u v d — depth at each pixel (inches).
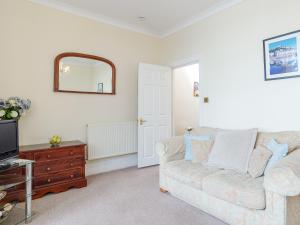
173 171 93.3
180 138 111.2
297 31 90.4
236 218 70.4
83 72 132.4
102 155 136.6
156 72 157.4
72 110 128.3
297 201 64.6
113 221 78.2
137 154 155.1
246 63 110.2
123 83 150.5
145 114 150.9
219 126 123.6
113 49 145.7
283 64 95.0
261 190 64.2
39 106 117.0
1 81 106.0
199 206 84.0
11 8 108.9
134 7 125.9
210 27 129.9
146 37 163.0
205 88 132.4
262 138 89.4
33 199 97.1
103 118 140.9
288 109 94.1
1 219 73.9
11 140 83.2
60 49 123.9
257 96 105.6
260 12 104.2
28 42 113.6
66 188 107.1
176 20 143.1
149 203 92.8
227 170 85.4
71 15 127.8
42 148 102.3
